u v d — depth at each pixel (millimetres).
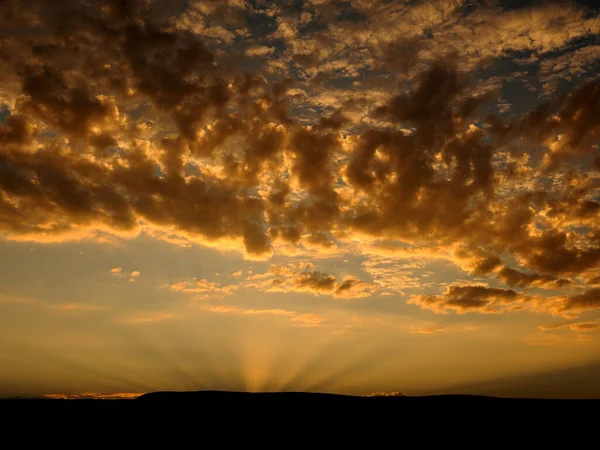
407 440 54938
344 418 66688
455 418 66062
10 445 47969
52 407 68125
